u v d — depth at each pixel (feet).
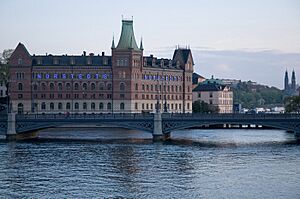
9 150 439.22
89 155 407.23
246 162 367.25
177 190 274.77
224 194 265.75
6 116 557.33
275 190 273.95
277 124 507.71
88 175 317.83
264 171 329.72
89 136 604.90
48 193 268.21
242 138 573.74
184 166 350.23
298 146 473.67
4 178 308.19
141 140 542.16
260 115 511.40
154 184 290.15
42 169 339.57
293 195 262.88
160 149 449.48
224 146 476.13
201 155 406.41
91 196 261.24
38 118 538.47
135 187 282.36
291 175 315.37
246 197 259.19
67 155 406.62
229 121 517.14
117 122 534.78
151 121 530.27
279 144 494.59
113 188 279.49
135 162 369.09
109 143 506.07
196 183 292.40
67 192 270.46
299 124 502.38
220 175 316.40
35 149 447.83
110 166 351.46
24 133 561.84
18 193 268.41
